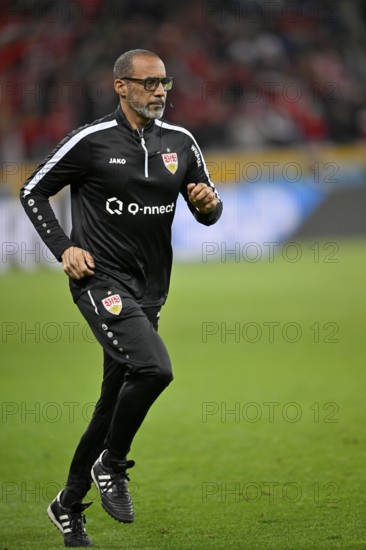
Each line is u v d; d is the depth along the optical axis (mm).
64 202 69812
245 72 89688
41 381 33250
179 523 17953
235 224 75000
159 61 16594
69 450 24188
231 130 86125
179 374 34031
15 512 19141
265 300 52812
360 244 77000
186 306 51469
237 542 16469
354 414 27203
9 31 91375
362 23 97375
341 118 89750
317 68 91938
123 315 16156
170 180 16875
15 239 72250
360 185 76750
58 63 88875
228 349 39062
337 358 36406
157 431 25875
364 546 15945
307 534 16828
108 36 90812
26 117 85938
